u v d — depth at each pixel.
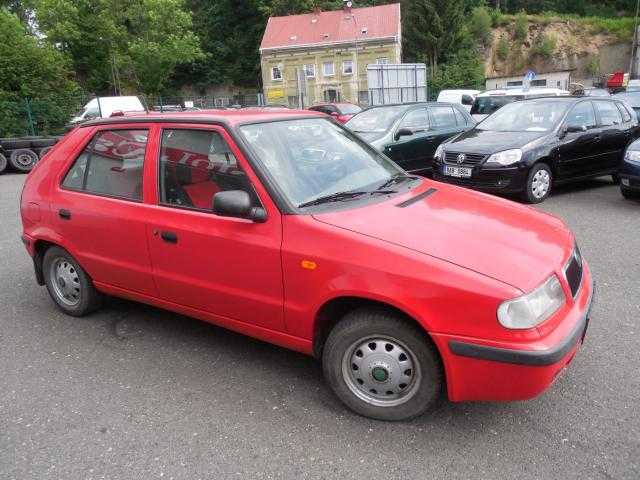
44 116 19.56
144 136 3.72
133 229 3.72
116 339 4.13
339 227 2.93
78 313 4.50
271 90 55.38
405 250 2.73
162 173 3.61
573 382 3.31
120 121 3.90
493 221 3.16
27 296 5.09
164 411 3.17
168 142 3.59
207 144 3.40
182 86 66.06
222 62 65.38
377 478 2.57
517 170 8.12
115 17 39.25
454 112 11.27
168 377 3.55
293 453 2.77
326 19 54.38
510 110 9.56
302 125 3.78
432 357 2.75
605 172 9.41
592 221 7.21
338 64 52.56
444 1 54.25
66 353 3.93
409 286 2.65
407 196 3.42
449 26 55.22
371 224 2.96
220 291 3.37
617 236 6.43
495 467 2.61
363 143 4.10
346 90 52.81
